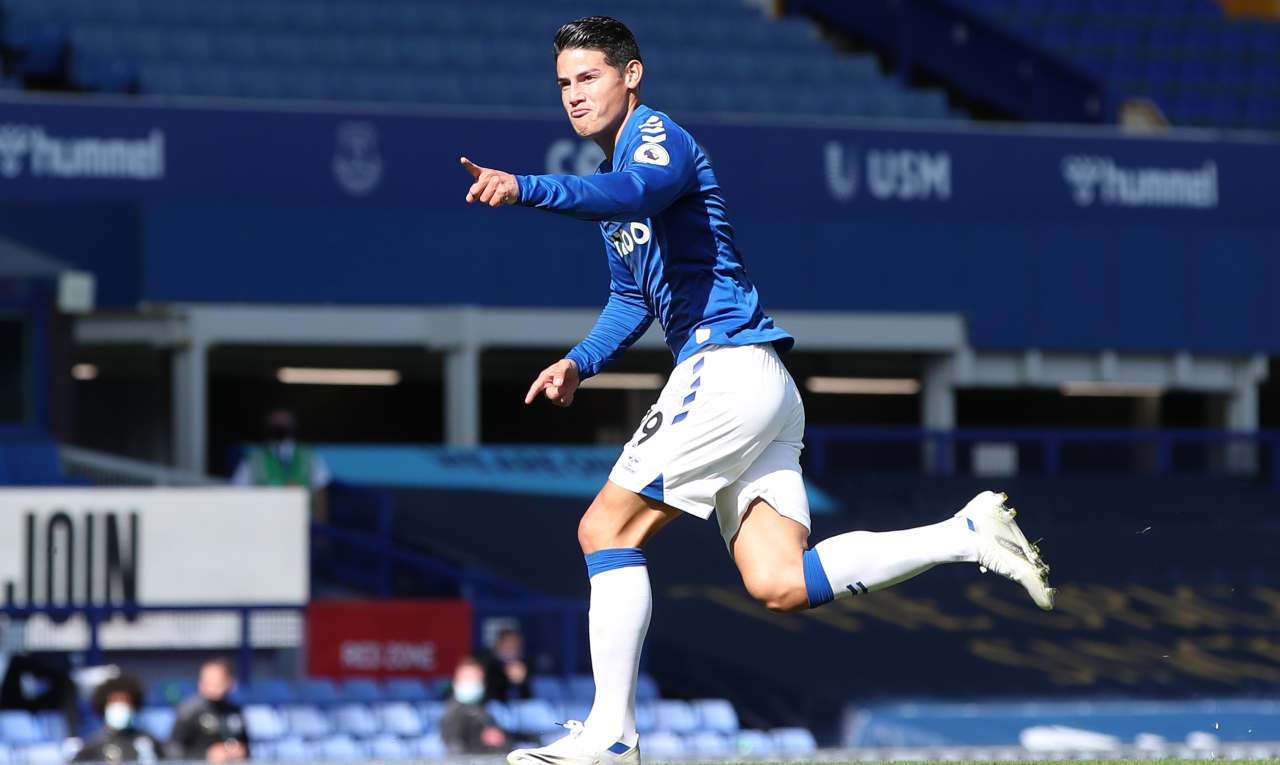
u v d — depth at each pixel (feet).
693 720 168.66
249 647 164.25
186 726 124.77
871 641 197.36
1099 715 179.73
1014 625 205.16
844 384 285.43
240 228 223.51
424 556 202.08
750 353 54.29
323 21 284.61
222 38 272.92
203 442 221.66
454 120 231.50
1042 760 72.13
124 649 166.50
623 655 55.06
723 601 204.64
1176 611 212.23
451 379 231.09
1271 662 196.75
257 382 272.10
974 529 53.72
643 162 52.42
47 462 188.96
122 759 120.57
